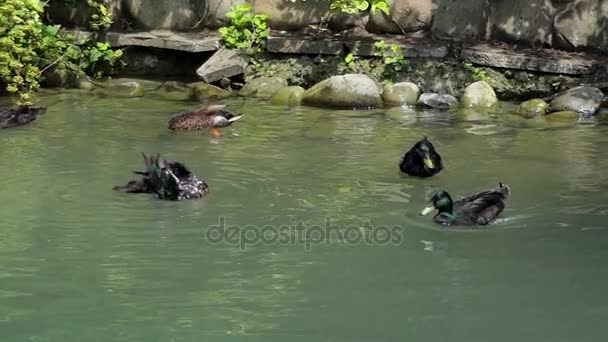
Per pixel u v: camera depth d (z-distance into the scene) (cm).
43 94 1947
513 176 1337
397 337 816
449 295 906
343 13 2114
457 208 1135
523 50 2023
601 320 851
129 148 1488
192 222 1116
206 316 855
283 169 1370
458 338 814
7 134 1570
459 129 1664
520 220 1133
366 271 967
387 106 1881
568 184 1291
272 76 2016
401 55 1988
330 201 1210
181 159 1420
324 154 1463
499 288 923
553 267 977
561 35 2034
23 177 1298
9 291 905
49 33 1997
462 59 1975
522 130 1659
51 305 875
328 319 851
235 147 1507
